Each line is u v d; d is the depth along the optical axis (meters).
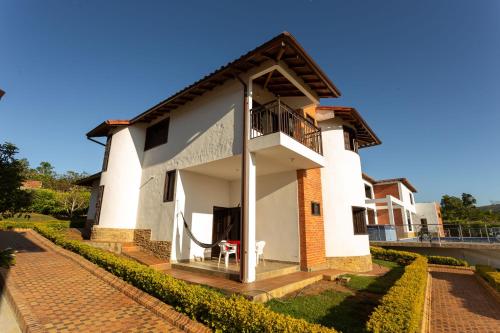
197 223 9.46
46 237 11.58
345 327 4.26
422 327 4.77
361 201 11.30
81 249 8.12
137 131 11.61
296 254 8.37
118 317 4.29
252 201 6.62
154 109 10.11
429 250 16.19
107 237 10.02
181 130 9.56
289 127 7.68
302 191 8.71
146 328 3.94
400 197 23.78
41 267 7.07
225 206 10.63
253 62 7.09
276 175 9.41
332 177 10.82
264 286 5.84
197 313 4.02
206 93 8.84
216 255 9.70
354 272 9.44
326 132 11.43
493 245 13.70
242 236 6.36
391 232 18.16
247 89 7.37
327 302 5.62
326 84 7.82
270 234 9.09
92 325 3.95
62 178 38.59
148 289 5.12
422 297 5.95
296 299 5.68
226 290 5.41
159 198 9.77
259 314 3.34
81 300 4.95
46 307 4.49
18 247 9.91
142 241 9.91
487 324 5.50
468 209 37.00
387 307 3.84
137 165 11.24
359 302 5.73
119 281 5.88
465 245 14.48
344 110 10.77
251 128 7.19
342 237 10.16
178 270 7.84
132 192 10.84
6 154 6.95
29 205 7.51
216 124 8.16
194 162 8.63
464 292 8.45
